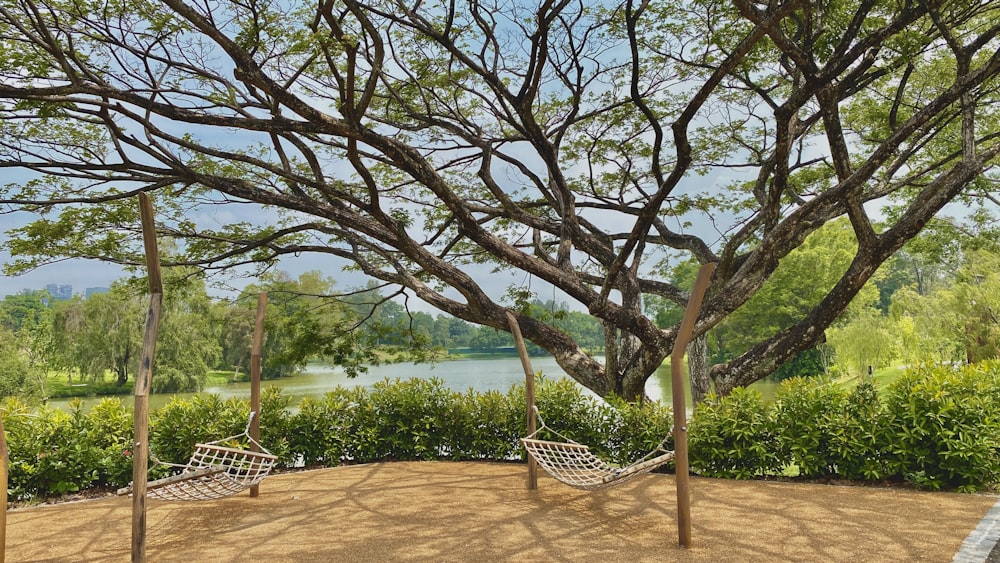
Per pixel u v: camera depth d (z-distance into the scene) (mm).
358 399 9000
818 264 32344
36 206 8555
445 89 10461
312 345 9859
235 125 7000
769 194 8578
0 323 32031
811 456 6926
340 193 8156
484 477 7434
